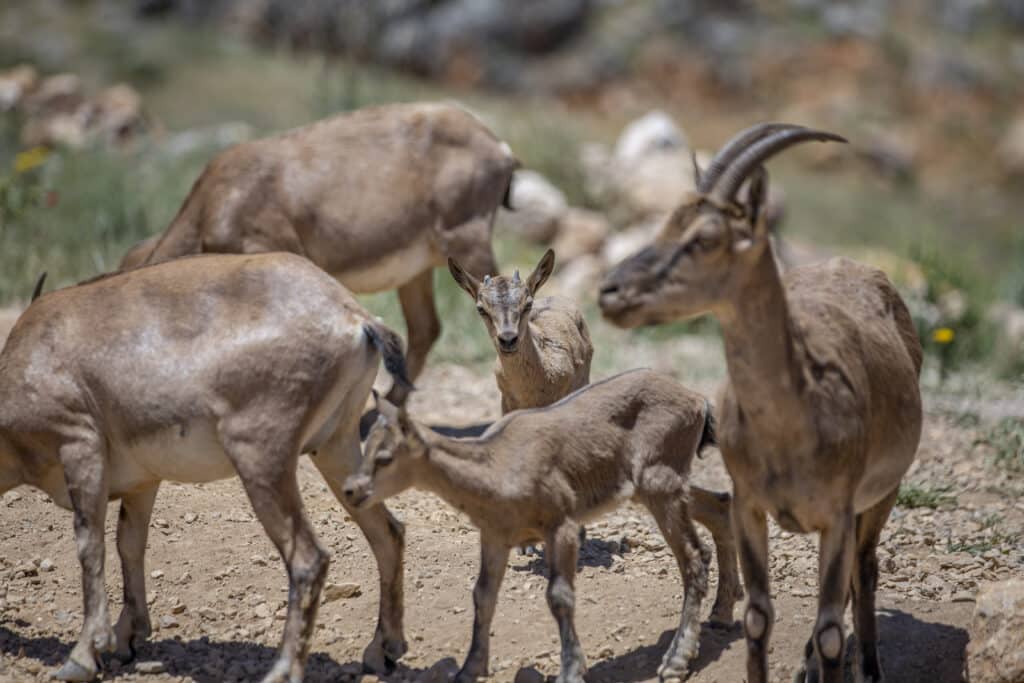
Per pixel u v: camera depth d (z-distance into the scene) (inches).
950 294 1381.6
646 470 649.6
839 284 609.3
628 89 3334.2
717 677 631.2
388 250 968.9
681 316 508.1
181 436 609.9
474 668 617.0
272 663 642.2
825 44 3435.0
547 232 1569.9
